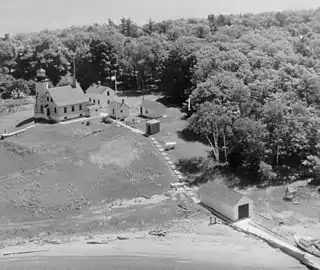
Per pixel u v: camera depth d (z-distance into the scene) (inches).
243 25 6441.9
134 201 2486.5
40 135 3444.9
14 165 2787.9
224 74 3467.0
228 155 2992.1
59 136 3415.4
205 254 1808.6
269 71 3457.2
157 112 3996.1
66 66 5856.3
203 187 2474.2
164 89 5162.4
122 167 2864.2
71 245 1924.2
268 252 1852.9
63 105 3850.9
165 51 5482.3
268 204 2422.5
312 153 2778.1
